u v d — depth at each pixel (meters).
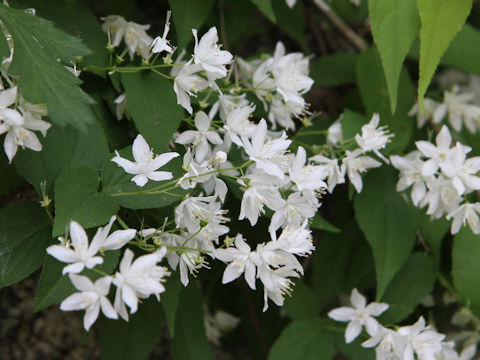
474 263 0.36
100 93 0.32
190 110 0.31
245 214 0.30
